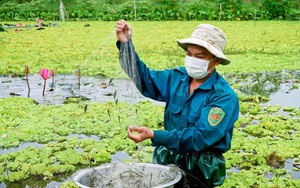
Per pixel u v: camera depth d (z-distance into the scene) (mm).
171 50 11430
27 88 7316
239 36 14578
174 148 3119
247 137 5098
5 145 4750
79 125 5395
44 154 4430
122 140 4848
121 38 3434
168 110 3436
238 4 20938
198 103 3262
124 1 22062
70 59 10109
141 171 3191
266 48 12141
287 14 20750
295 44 12906
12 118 5621
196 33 3230
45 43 12820
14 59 10047
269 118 5707
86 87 7332
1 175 3965
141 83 3527
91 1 21641
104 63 9547
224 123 3135
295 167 4293
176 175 3098
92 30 16188
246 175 3992
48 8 21297
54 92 7023
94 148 4621
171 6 20844
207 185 3289
